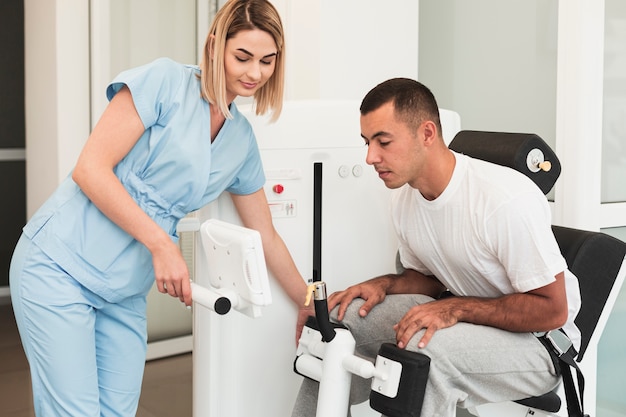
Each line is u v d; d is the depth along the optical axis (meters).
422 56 3.23
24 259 1.77
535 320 1.77
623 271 2.08
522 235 1.74
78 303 1.76
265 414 2.21
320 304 1.76
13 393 3.33
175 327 3.94
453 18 3.06
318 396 1.85
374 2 3.03
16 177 5.16
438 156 1.83
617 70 2.65
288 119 2.16
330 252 2.26
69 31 3.54
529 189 1.77
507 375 1.79
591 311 1.98
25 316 1.76
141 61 3.72
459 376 1.73
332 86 2.97
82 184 1.71
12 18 5.01
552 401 1.92
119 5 3.63
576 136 2.54
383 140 1.79
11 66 5.03
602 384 2.73
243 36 1.74
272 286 2.18
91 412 1.79
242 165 1.98
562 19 2.55
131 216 1.72
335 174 2.24
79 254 1.76
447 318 1.77
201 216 2.12
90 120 3.62
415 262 2.10
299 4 3.00
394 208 2.02
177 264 1.73
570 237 2.00
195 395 2.20
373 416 2.16
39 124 3.78
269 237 2.10
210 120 1.87
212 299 1.71
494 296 1.93
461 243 1.85
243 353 2.17
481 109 2.97
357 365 1.76
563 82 2.56
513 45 2.82
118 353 1.89
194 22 3.87
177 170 1.81
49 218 1.77
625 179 2.71
